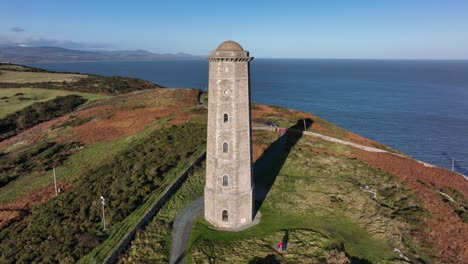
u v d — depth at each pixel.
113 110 88.44
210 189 37.16
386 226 38.47
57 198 45.03
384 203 44.41
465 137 108.12
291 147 60.22
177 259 32.22
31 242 35.34
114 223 36.69
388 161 57.94
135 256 32.34
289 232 36.56
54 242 34.31
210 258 32.12
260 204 43.03
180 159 52.84
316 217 40.34
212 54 33.41
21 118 91.00
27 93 113.88
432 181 53.38
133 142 64.00
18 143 73.62
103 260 30.58
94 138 69.12
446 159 90.25
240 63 32.69
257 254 32.84
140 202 40.84
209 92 35.06
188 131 65.06
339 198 44.22
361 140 69.75
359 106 160.25
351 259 32.75
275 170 52.59
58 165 58.16
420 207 44.34
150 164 51.34
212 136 35.41
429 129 117.50
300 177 50.56
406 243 36.28
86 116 85.00
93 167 55.66
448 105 163.12
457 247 37.06
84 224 37.12
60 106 102.25
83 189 46.38
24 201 46.28
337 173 51.78
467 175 80.06
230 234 35.94
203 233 35.88
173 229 37.00
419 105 163.38
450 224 40.97
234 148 34.59
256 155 57.44
